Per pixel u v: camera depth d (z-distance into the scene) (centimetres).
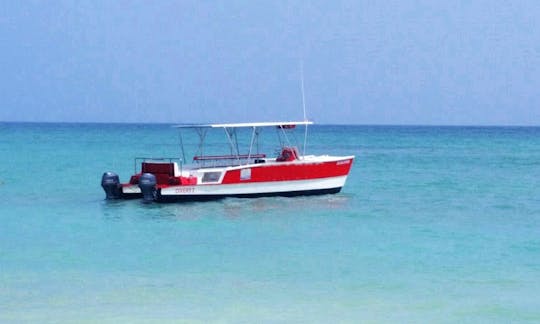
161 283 1911
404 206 3409
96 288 1855
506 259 2225
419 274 2028
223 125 3369
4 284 1889
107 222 2864
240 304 1720
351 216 3062
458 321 1616
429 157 7781
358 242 2484
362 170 5778
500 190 4206
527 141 13275
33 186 4275
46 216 3023
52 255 2250
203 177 3284
